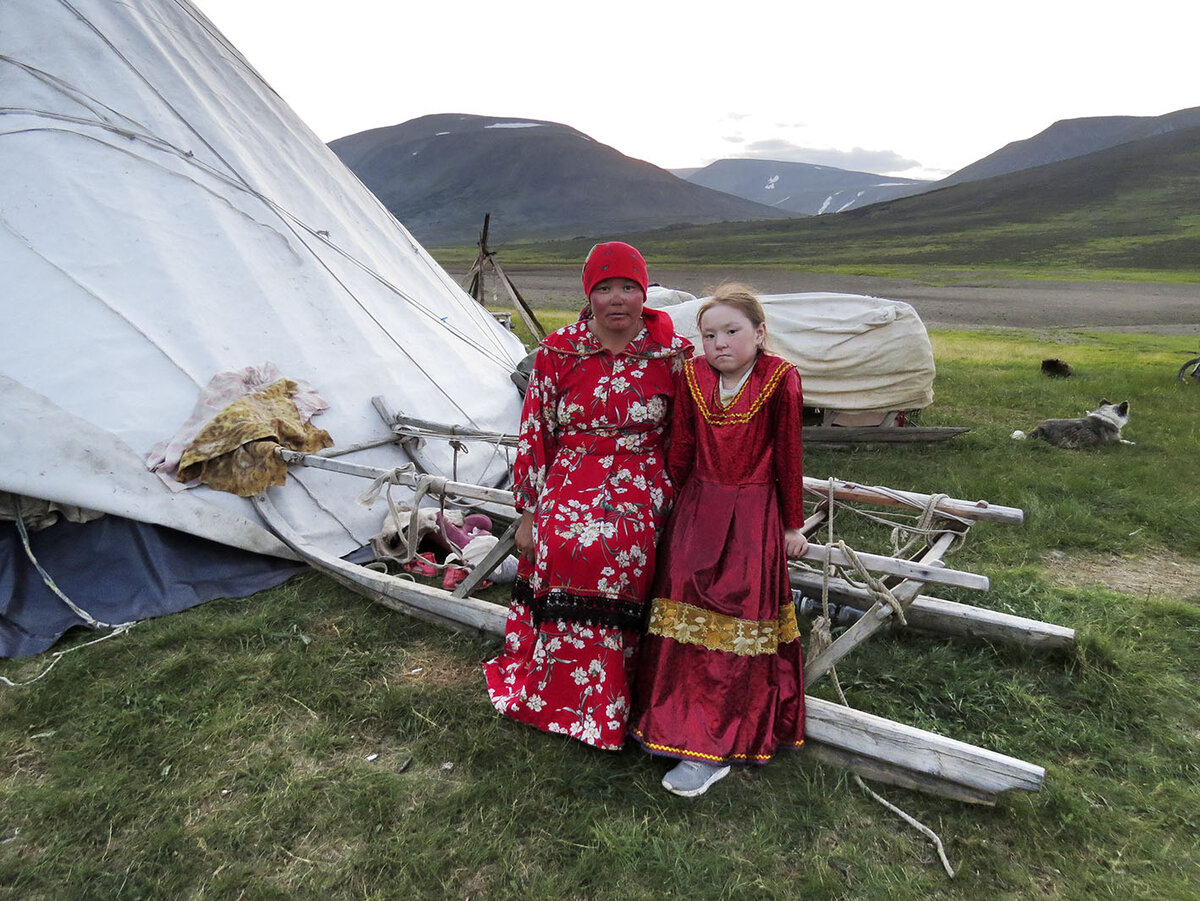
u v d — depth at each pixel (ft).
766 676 9.01
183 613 12.66
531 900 7.52
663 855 8.01
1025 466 22.75
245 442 13.80
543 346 9.55
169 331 14.76
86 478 12.71
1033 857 8.16
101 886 7.62
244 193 17.30
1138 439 26.73
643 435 9.52
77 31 16.88
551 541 9.45
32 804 8.63
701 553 8.99
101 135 15.98
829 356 24.97
